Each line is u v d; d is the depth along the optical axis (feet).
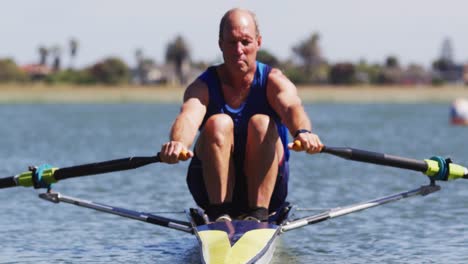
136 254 61.67
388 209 81.56
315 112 432.66
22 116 387.75
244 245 50.67
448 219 75.56
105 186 101.45
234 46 57.57
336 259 59.52
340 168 122.42
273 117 59.52
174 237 68.54
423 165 59.16
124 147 173.37
